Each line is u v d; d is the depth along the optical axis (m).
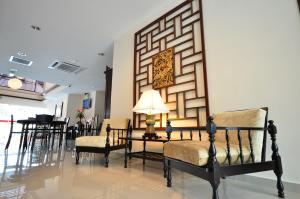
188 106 2.48
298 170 1.56
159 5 3.03
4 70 5.96
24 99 10.00
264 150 1.50
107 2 2.94
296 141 1.59
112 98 3.76
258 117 1.54
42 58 5.02
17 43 4.21
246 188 1.63
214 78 2.22
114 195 1.40
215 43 2.28
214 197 1.11
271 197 1.41
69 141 6.67
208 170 1.17
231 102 2.04
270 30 1.87
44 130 5.02
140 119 3.13
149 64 3.15
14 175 1.89
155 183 1.72
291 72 1.69
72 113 9.30
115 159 3.01
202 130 2.24
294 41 1.71
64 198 1.31
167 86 2.76
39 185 1.59
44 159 2.87
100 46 4.34
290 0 1.79
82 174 2.00
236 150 1.37
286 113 1.67
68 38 3.99
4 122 9.64
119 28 3.65
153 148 2.84
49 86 9.80
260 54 1.90
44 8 3.06
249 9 2.06
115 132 3.02
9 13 3.18
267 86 1.81
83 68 5.78
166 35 2.93
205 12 2.46
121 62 3.73
